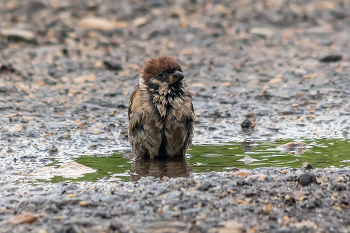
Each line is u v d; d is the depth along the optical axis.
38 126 12.53
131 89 16.28
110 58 19.36
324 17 24.00
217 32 21.95
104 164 9.59
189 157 9.99
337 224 6.45
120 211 6.92
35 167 9.32
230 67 18.61
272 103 14.80
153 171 9.00
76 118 13.43
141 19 23.05
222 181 7.89
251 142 11.08
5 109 13.94
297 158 9.54
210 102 15.02
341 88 15.93
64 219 6.70
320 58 19.11
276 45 21.03
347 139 11.04
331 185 7.64
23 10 23.42
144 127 9.91
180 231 6.30
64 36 21.17
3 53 19.38
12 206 7.24
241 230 6.29
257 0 25.66
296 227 6.37
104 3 24.64
